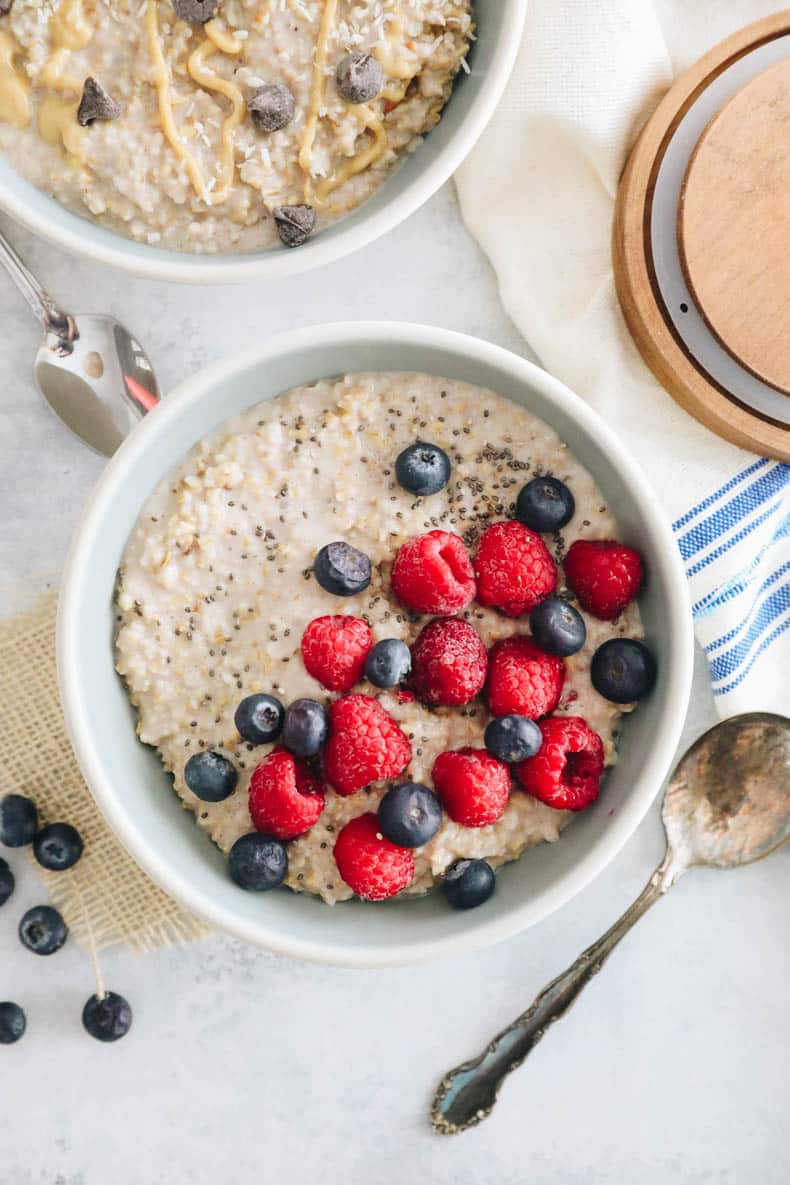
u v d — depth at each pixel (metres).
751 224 0.54
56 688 0.58
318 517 0.52
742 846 0.57
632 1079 0.60
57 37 0.51
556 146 0.56
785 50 0.55
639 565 0.51
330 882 0.51
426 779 0.51
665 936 0.60
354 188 0.53
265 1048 0.59
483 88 0.51
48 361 0.57
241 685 0.51
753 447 0.56
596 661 0.51
